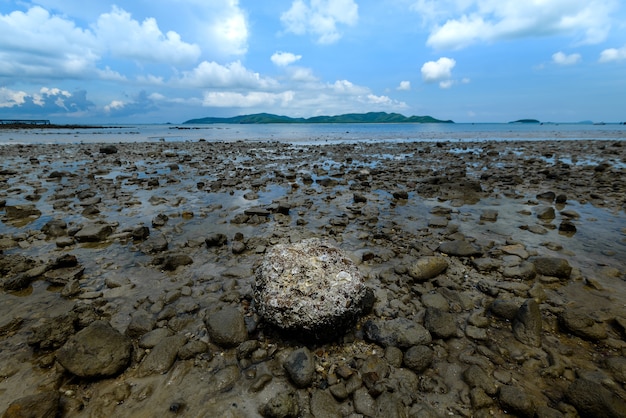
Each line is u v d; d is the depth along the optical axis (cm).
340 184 355
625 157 571
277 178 382
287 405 80
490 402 83
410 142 1010
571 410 81
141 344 105
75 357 92
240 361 98
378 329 107
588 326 106
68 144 870
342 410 83
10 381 91
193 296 133
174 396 87
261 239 191
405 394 86
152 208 256
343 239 193
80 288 138
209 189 323
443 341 106
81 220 224
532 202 268
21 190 309
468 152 682
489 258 162
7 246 176
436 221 220
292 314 103
